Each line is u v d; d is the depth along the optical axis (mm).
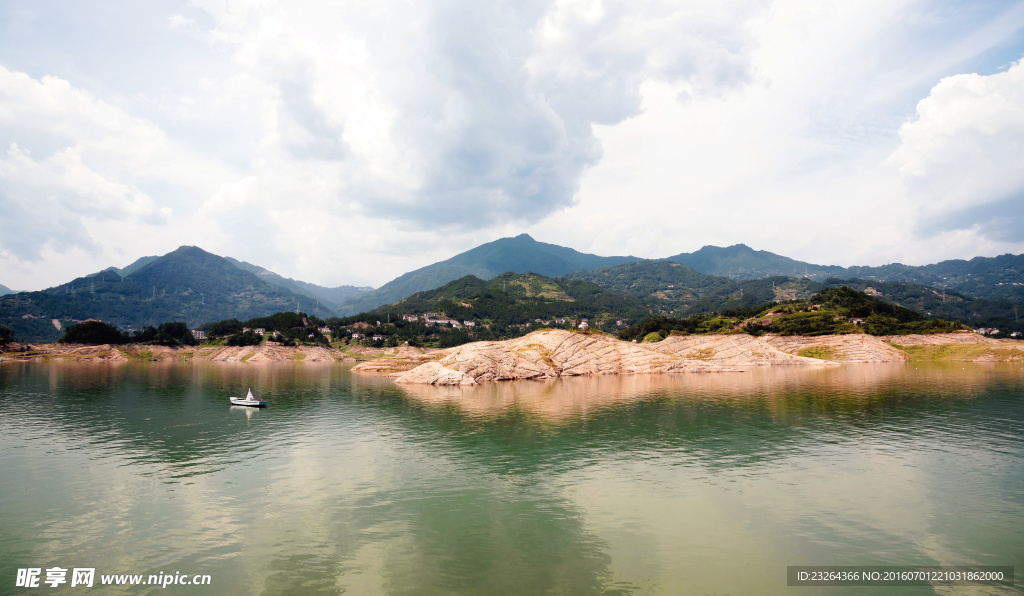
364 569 24203
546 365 126688
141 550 26219
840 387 95750
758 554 25719
